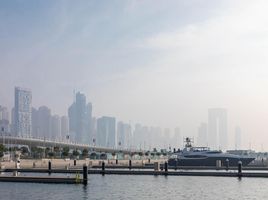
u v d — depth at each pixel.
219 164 135.12
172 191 77.00
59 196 69.25
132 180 96.31
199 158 147.38
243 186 84.69
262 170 133.62
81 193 72.94
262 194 73.56
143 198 68.25
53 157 196.88
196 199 67.88
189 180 96.50
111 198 67.88
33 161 149.00
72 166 137.62
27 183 85.94
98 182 91.00
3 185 82.56
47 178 86.25
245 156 148.25
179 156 149.50
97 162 169.50
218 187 82.88
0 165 124.12
